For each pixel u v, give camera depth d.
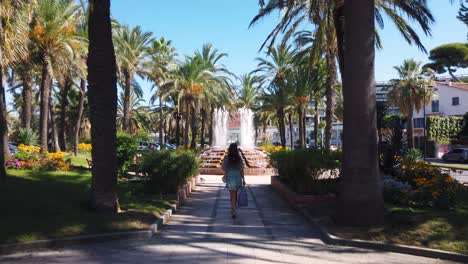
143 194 12.07
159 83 39.12
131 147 16.05
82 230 7.64
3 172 10.82
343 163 8.76
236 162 10.25
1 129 10.90
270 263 6.39
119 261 6.40
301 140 34.97
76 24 26.36
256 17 16.39
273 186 17.55
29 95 29.83
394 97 48.19
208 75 34.50
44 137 25.52
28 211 8.16
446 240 7.15
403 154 14.31
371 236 7.72
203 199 13.97
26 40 19.09
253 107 49.22
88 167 19.03
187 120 34.91
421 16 16.05
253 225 9.43
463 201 9.80
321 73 31.06
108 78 9.09
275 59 34.97
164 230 8.73
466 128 55.38
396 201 9.95
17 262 6.23
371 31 8.75
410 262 6.52
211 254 6.87
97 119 8.99
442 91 64.94
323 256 6.83
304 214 10.37
